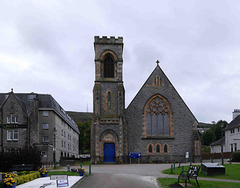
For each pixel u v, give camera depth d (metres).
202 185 20.94
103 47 49.16
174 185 21.02
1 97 57.66
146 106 48.72
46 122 55.88
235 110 71.00
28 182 23.98
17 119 52.34
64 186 20.88
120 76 48.44
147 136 47.66
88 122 117.25
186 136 48.41
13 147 51.09
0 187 20.00
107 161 45.25
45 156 49.94
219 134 105.19
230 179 25.55
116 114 47.12
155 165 39.94
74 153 88.00
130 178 25.12
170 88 49.72
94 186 20.89
